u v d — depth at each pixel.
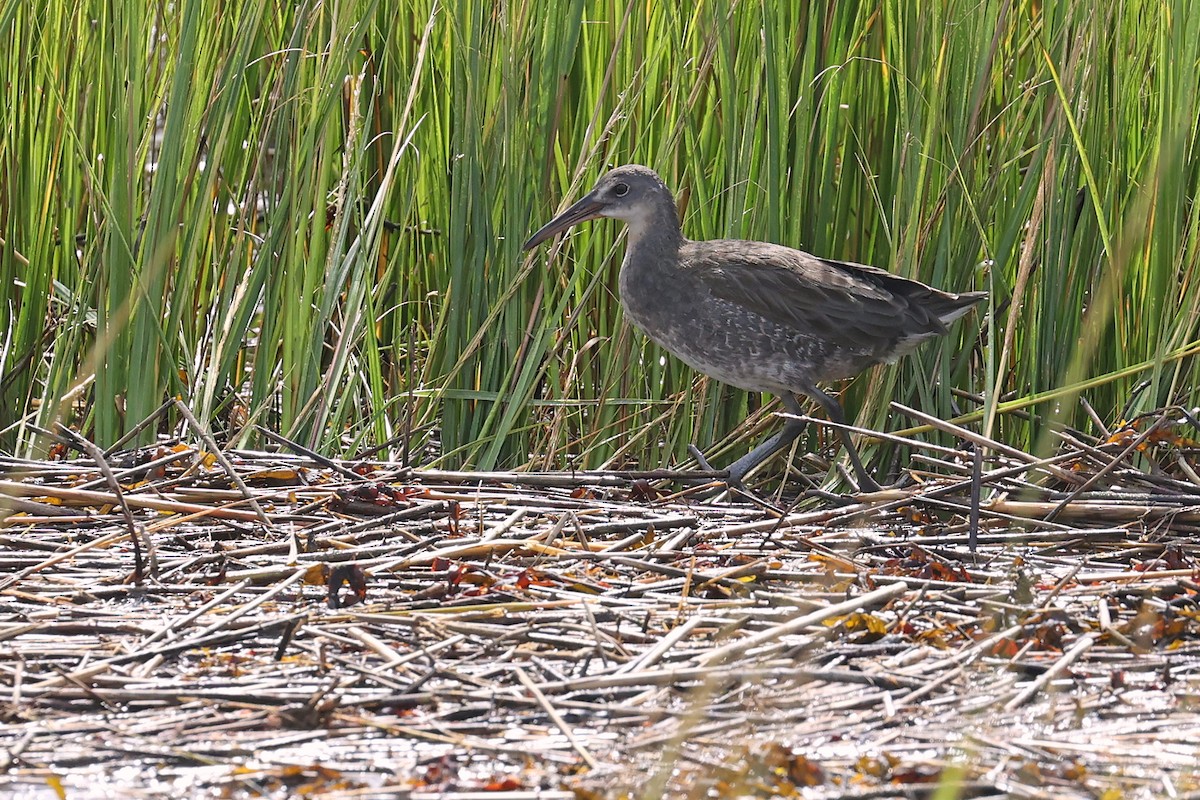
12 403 10.98
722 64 10.62
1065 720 6.46
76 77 10.77
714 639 7.24
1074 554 8.73
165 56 11.20
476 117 10.55
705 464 10.53
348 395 10.75
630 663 6.84
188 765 5.98
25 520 8.78
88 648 7.00
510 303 10.84
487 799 5.68
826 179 10.84
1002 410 10.21
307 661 6.90
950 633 7.32
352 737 6.22
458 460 11.05
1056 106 10.43
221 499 9.23
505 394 10.96
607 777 5.83
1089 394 10.91
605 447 11.05
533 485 9.96
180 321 10.48
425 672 6.71
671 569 8.18
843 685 6.77
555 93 10.74
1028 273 10.72
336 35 10.34
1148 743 6.26
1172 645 7.25
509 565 8.27
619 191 10.53
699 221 11.45
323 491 9.46
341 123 11.62
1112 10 10.88
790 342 10.47
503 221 10.95
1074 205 10.61
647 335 10.85
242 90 11.01
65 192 11.22
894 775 5.91
